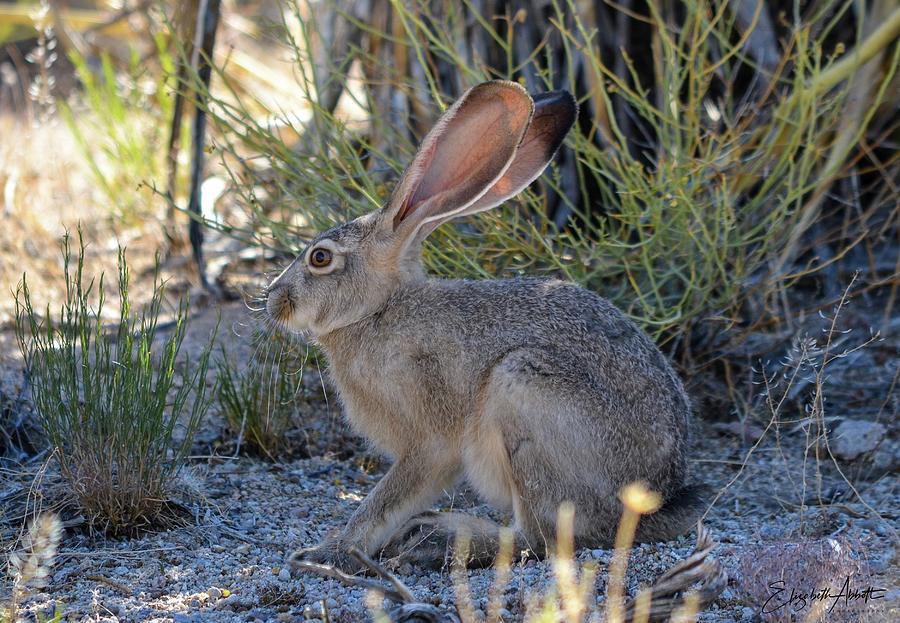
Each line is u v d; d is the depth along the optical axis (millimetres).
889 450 10289
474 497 10117
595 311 8789
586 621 7039
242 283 13828
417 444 8805
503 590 7617
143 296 14047
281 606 7629
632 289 11633
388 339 8852
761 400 11320
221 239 15305
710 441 10953
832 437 10547
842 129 11859
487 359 8547
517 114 8469
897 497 9617
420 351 8727
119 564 8391
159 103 17438
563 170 13758
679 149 10898
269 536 9031
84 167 17953
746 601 7484
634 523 7984
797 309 12727
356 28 14648
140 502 8906
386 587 7574
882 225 13539
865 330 12383
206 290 14086
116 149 17859
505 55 14078
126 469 8883
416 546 8617
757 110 11461
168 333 12898
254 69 18594
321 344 9273
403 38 13898
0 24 20984
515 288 8891
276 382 10938
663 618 7070
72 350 9195
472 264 10602
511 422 8328
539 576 8031
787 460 10500
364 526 8656
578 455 8312
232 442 10742
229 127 11680
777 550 7617
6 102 20453
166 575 8156
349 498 9875
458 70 13398
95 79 20188
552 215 13781
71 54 18156
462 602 7086
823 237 12852
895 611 7164
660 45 12625
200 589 7969
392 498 8734
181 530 8984
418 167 8789
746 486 10070
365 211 11055
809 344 10461
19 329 10750
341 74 12531
